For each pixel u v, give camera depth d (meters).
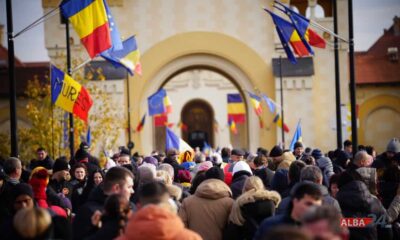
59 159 16.80
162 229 8.47
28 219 8.48
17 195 11.23
